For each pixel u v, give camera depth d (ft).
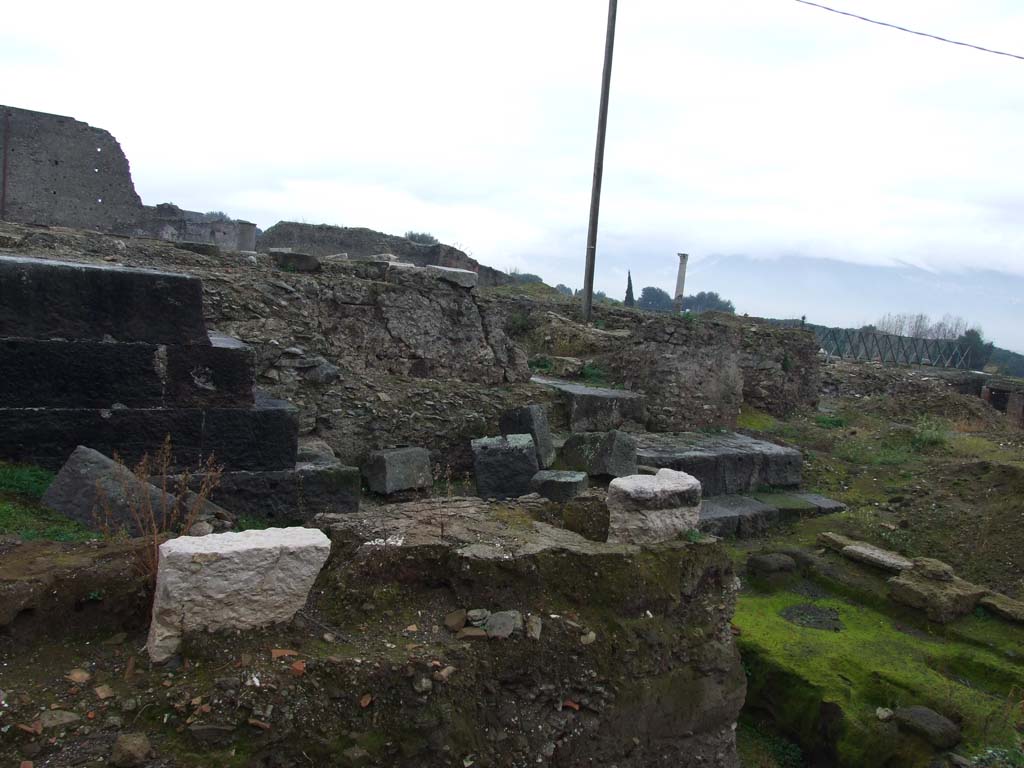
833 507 30.07
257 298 27.35
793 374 48.60
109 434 17.75
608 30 52.39
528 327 49.34
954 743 14.97
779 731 17.08
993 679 17.46
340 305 28.96
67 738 8.61
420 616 11.78
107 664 9.75
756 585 22.34
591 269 52.70
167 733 8.99
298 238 63.46
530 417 27.09
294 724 9.52
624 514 14.20
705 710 13.64
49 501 15.23
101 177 68.23
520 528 13.94
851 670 17.25
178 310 18.52
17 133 64.23
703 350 35.63
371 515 14.11
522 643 11.59
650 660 12.96
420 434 27.68
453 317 31.04
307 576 10.59
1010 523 25.82
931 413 51.31
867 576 22.36
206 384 18.86
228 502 19.01
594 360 39.88
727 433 35.91
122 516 14.62
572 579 12.73
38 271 16.99
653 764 12.99
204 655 9.77
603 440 26.81
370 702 10.11
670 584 13.65
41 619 10.02
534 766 11.28
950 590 20.21
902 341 91.09
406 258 66.13
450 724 10.46
